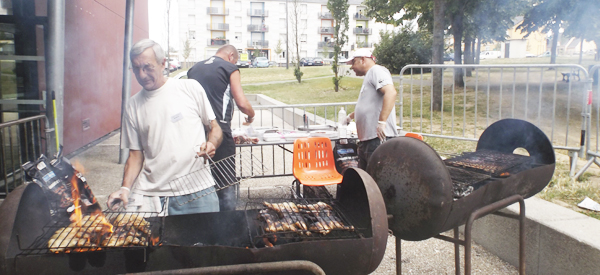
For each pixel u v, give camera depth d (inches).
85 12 327.0
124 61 271.0
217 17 2733.8
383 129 155.6
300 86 1004.6
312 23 2829.7
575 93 549.3
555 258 112.6
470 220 91.4
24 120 168.9
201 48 2741.1
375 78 158.1
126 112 98.7
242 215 92.5
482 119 418.3
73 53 301.9
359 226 83.6
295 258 73.1
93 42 347.3
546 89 605.3
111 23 397.7
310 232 79.0
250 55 2815.0
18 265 65.7
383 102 155.9
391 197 97.9
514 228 126.2
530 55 2694.4
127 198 96.8
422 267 130.5
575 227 112.4
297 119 414.6
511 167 108.6
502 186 99.7
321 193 156.6
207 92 134.8
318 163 171.9
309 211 88.9
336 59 874.8
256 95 767.1
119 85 429.7
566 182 178.2
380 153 102.0
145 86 93.1
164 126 95.5
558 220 117.8
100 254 68.8
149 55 89.6
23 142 189.3
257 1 2765.7
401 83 249.0
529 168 110.8
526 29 673.0
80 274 68.5
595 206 148.9
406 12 792.9
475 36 846.5
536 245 119.0
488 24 711.1
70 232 75.1
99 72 364.5
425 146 90.7
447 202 85.5
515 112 448.5
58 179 89.2
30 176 86.4
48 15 188.9
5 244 65.7
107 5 385.1
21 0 219.1
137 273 65.8
